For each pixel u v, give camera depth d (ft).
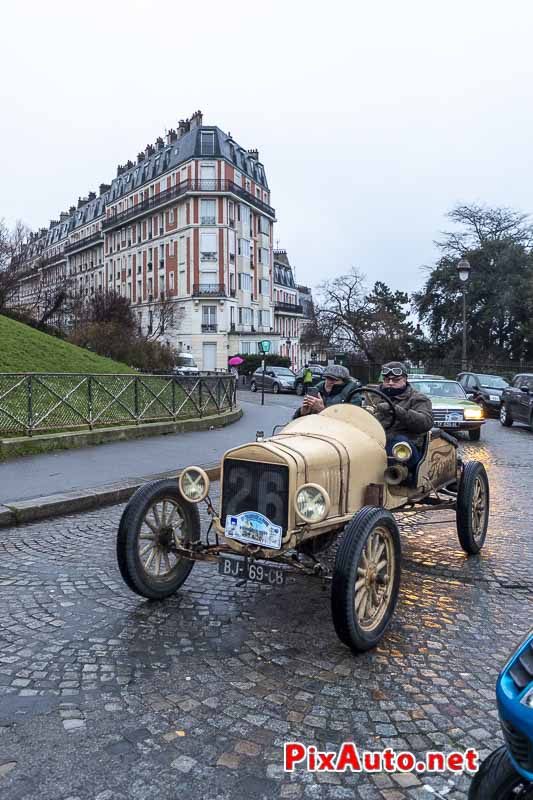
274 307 247.91
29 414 35.88
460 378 80.89
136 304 222.48
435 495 18.84
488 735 9.78
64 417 38.29
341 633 11.91
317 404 17.37
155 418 44.70
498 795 6.49
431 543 20.80
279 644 12.86
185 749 9.27
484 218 146.82
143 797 8.23
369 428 15.70
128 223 228.22
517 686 6.22
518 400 58.59
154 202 205.98
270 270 228.02
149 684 11.12
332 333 166.50
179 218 196.44
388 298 215.92
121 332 103.76
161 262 208.23
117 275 240.73
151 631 13.34
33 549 19.36
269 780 8.64
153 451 36.40
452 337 151.43
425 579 17.13
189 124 205.77
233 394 58.03
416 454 16.70
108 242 247.29
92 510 24.90
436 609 14.96
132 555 14.20
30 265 120.88
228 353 191.31
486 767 6.83
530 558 19.15
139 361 99.66
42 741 9.39
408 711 10.41
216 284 190.29
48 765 8.84
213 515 13.91
